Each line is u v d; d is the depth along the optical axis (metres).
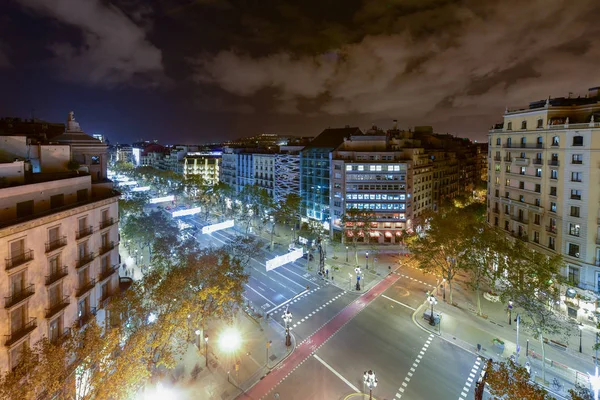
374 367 42.34
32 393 21.77
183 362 43.12
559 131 53.09
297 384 39.34
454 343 47.34
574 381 39.34
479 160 171.12
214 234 104.94
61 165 41.66
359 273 65.38
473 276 68.75
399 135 119.69
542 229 56.69
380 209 94.00
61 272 33.69
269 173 126.88
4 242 27.44
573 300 51.12
